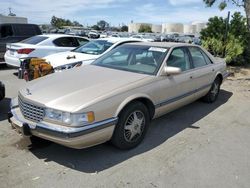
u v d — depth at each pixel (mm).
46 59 7473
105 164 3607
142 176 3365
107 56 5223
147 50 4930
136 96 3904
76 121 3266
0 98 5379
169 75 4586
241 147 4246
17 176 3273
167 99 4613
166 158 3812
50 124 3369
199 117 5535
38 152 3852
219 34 12820
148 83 4164
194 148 4145
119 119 3760
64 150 3926
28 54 8945
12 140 4184
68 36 10000
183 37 33812
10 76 9203
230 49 12117
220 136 4637
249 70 11555
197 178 3367
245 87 8477
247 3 11227
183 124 5117
